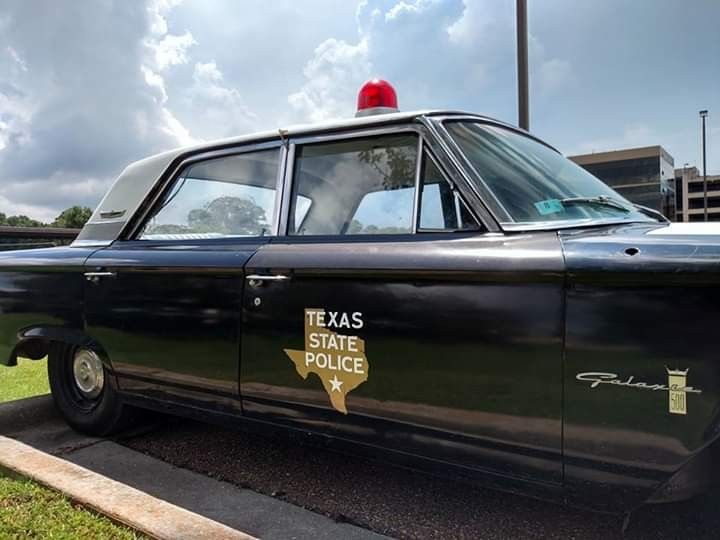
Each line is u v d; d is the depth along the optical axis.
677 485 1.61
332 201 2.48
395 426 2.09
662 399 1.60
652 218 2.53
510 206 2.06
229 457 3.05
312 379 2.28
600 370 1.68
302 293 2.30
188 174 3.01
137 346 2.88
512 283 1.83
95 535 2.13
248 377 2.47
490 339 1.86
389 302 2.07
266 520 2.30
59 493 2.45
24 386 4.81
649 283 1.61
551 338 1.76
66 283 3.18
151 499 2.36
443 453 2.00
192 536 2.04
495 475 1.90
